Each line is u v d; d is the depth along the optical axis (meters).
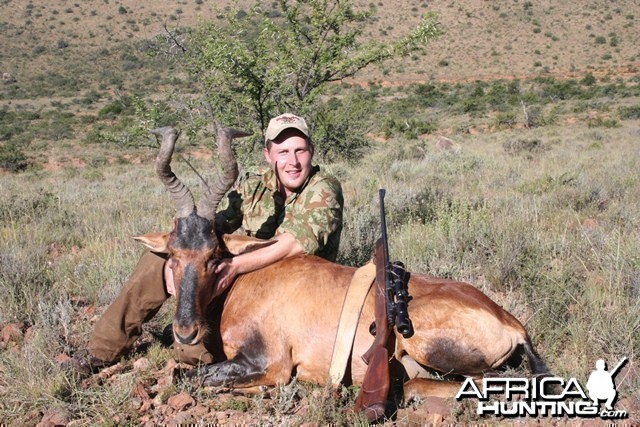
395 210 10.51
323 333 4.66
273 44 12.91
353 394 4.68
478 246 7.95
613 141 28.17
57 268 8.13
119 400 4.72
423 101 69.38
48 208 12.66
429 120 54.41
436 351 4.55
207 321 4.80
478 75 99.19
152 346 5.68
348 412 4.49
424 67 105.31
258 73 12.02
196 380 4.85
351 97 20.53
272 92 12.39
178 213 4.70
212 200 4.68
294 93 12.97
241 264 4.81
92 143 47.22
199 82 12.84
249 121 12.45
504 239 7.76
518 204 10.64
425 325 4.55
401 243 8.04
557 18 124.62
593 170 15.12
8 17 131.88
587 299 6.21
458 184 14.75
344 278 4.83
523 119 48.84
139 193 16.92
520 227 8.73
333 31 13.41
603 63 101.94
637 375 4.87
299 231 5.07
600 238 7.99
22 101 85.62
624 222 9.21
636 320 5.45
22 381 5.00
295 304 4.74
